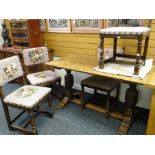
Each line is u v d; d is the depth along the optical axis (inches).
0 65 72.4
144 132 78.3
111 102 99.5
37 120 89.2
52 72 106.7
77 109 98.3
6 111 78.2
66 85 100.8
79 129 81.8
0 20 135.4
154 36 78.4
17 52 112.9
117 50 85.6
